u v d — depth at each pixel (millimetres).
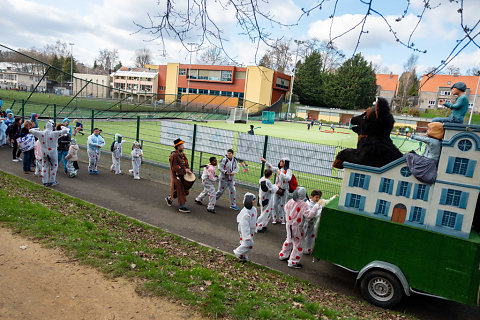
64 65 87375
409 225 5148
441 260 4891
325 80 73250
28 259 5207
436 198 4938
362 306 5320
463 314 5484
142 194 10594
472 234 5062
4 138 15641
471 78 61031
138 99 38094
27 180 10539
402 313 5250
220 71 63688
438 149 4949
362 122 5957
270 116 54250
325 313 4805
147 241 6910
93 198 9719
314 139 32156
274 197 8938
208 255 6645
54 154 10180
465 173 4734
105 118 31047
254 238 7992
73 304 4273
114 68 107812
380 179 5336
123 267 5273
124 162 14523
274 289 5457
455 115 5137
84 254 5520
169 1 4031
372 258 5387
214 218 9094
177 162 9164
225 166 9617
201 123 39500
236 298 4828
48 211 7359
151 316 4199
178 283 5012
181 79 68125
